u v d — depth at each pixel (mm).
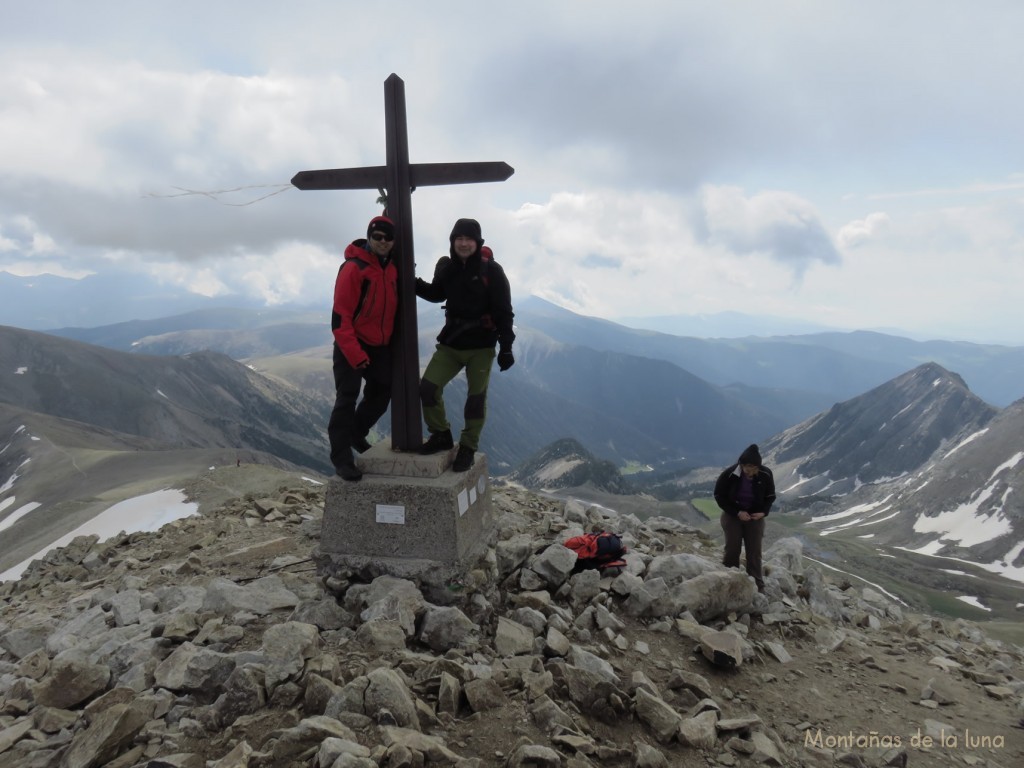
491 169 5066
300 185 5277
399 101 5113
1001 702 5727
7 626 6145
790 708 5039
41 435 117500
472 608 5156
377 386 5465
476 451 5516
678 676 4930
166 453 96688
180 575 6660
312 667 4184
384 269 5109
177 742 3842
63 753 3834
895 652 6578
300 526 7852
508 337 5188
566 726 4129
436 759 3699
